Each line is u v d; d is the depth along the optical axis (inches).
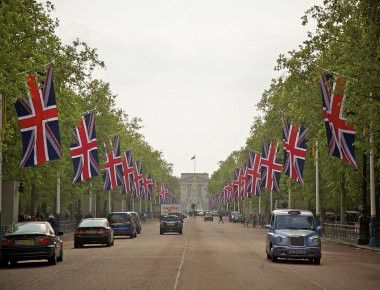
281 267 1029.8
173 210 5477.4
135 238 2288.4
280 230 1147.9
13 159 1770.4
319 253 1114.1
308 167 2615.7
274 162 2576.3
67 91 1927.9
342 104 1473.9
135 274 884.6
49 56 1664.6
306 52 1673.2
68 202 2915.8
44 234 1048.8
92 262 1124.5
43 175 2127.2
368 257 1326.3
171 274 884.6
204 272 919.7
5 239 1035.9
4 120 1392.7
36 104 1365.7
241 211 6919.3
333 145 1480.1
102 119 2881.4
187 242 1940.2
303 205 3088.1
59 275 876.6
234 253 1391.5
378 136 1424.7
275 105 2994.6
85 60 1813.5
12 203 1732.3
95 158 2043.6
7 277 859.4
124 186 3208.7
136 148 4345.5
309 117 1993.1
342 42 1542.8
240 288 713.0
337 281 808.9
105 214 3762.3
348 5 1478.8
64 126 1984.5
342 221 2273.6
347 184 2078.0
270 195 3555.6
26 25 1274.6
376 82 1326.3
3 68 1236.5
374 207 1704.0
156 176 6466.5
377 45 1306.6
